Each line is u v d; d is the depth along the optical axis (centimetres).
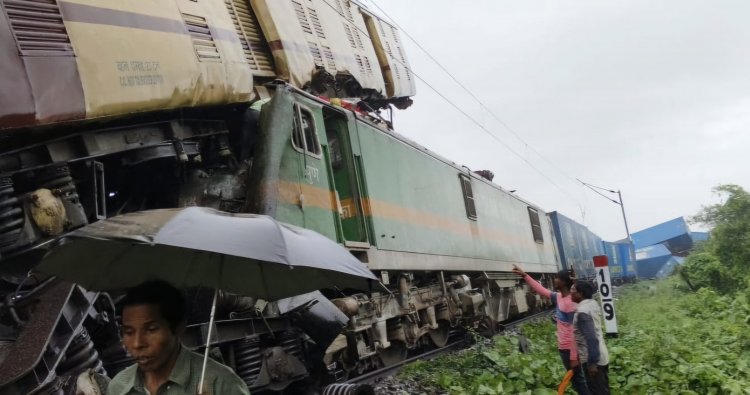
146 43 601
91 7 553
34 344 416
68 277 276
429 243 1204
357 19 1499
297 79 967
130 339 240
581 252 3216
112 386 249
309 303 718
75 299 469
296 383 780
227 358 666
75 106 512
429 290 1220
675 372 731
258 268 292
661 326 1250
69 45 521
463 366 982
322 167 864
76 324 463
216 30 729
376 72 1516
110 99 546
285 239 260
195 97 659
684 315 1406
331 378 798
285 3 1020
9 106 461
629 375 778
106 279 288
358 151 976
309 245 273
